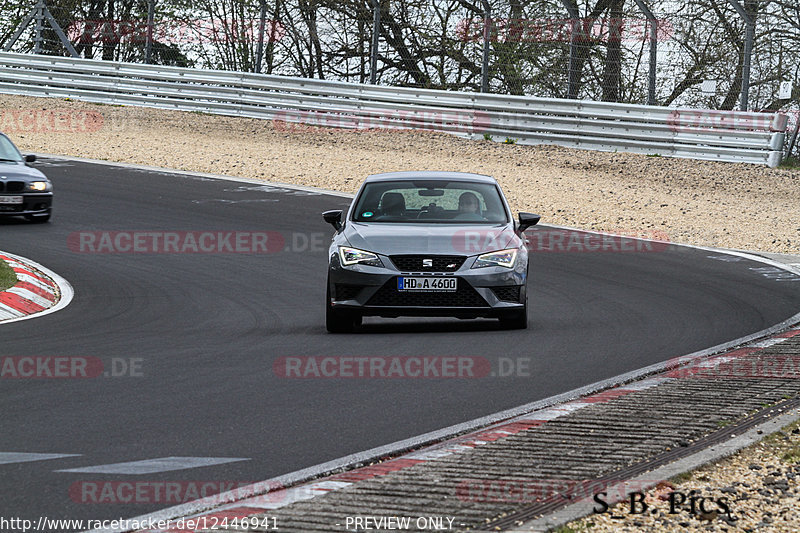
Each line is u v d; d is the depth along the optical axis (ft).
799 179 313.53
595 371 107.45
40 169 293.84
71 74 391.86
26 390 94.73
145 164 309.42
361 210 138.92
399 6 415.44
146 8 423.23
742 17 333.01
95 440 77.05
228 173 301.63
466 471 69.00
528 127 344.69
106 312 147.33
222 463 71.41
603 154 334.85
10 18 457.68
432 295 126.11
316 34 421.18
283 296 164.55
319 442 77.77
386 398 93.86
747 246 232.32
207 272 185.68
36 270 176.14
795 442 76.79
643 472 68.85
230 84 376.68
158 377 101.65
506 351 118.11
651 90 347.56
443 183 143.43
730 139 331.16
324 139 347.36
